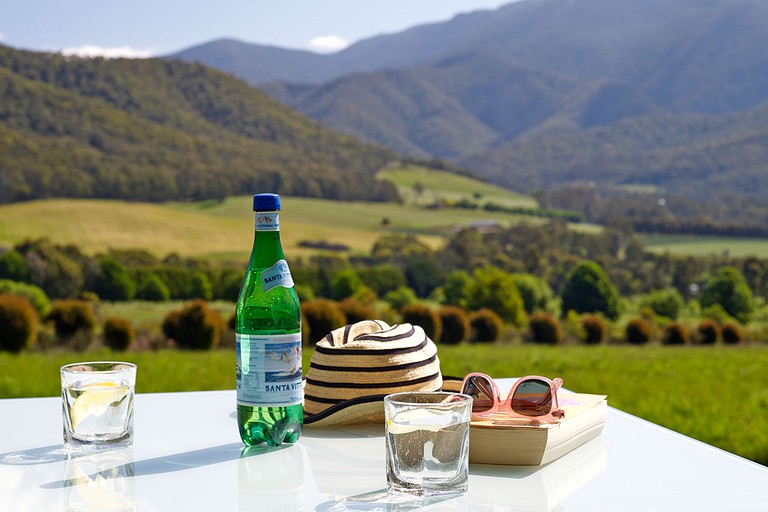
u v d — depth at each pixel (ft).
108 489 3.21
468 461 3.41
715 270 230.68
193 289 184.85
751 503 3.08
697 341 112.98
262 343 3.80
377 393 4.22
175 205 268.21
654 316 181.37
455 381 4.62
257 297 3.87
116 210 250.57
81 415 3.92
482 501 3.05
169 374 48.49
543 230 247.91
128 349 73.51
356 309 81.05
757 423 30.68
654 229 298.97
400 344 4.29
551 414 3.82
